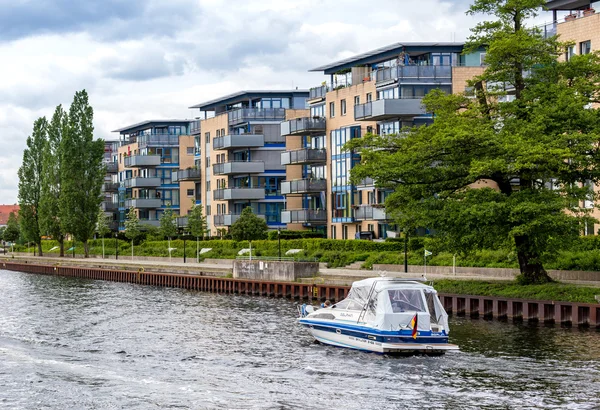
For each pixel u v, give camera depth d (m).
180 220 131.12
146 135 152.12
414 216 53.84
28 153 146.25
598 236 60.97
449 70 85.81
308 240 87.06
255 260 78.94
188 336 49.88
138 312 62.78
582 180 53.47
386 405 33.31
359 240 81.12
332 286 66.44
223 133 123.81
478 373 38.12
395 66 86.50
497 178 53.47
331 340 45.69
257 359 42.31
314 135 103.25
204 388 36.44
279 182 117.19
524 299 51.78
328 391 35.53
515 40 52.41
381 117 87.12
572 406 32.84
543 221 48.72
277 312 60.81
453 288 56.59
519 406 32.94
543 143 50.19
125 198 158.75
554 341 44.94
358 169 55.97
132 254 118.12
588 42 69.75
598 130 50.84
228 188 115.00
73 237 133.50
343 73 98.62
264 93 121.12
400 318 42.31
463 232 52.38
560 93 51.69
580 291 50.66
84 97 130.00
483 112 55.84
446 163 55.19
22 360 43.03
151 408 33.62
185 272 90.31
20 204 146.25
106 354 44.50
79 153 129.25
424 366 39.75
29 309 66.31
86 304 69.75
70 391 36.41
